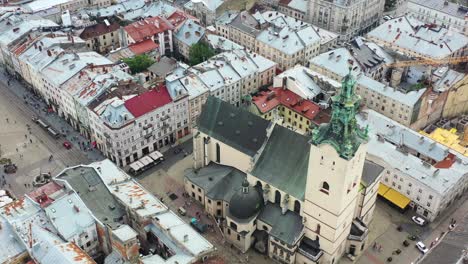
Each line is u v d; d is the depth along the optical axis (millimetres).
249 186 135125
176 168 169375
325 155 113625
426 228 147125
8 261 120312
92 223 129500
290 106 185000
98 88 175375
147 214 130125
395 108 185500
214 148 153125
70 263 114438
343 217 125188
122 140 164625
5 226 126625
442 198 144375
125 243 119312
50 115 196125
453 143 170875
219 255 137875
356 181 121812
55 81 185625
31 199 134375
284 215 135125
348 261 136875
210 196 144875
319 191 121125
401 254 138875
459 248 117250
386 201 155500
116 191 139500
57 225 126875
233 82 195125
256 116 144125
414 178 147875
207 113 152875
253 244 140125
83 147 178625
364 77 195125
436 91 189000
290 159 134500
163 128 176250
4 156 173375
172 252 124812
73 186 136750
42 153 175375
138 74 198250
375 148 157625
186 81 183375
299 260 134000
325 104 182750
